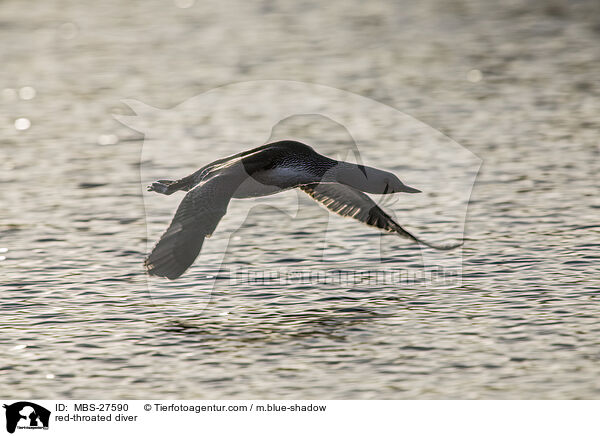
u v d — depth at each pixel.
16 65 30.67
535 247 14.51
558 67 28.88
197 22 38.19
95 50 32.94
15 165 19.97
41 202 17.38
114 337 11.71
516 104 24.44
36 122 23.77
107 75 29.02
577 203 16.62
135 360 11.13
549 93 25.58
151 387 10.59
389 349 11.27
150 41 34.47
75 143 21.73
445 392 10.30
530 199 16.89
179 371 10.88
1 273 13.88
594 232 15.10
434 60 30.23
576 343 11.27
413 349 11.25
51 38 35.25
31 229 15.88
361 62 30.12
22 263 14.29
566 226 15.45
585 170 18.66
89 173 19.25
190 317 12.27
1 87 27.72
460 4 40.72
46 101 25.95
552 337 11.45
